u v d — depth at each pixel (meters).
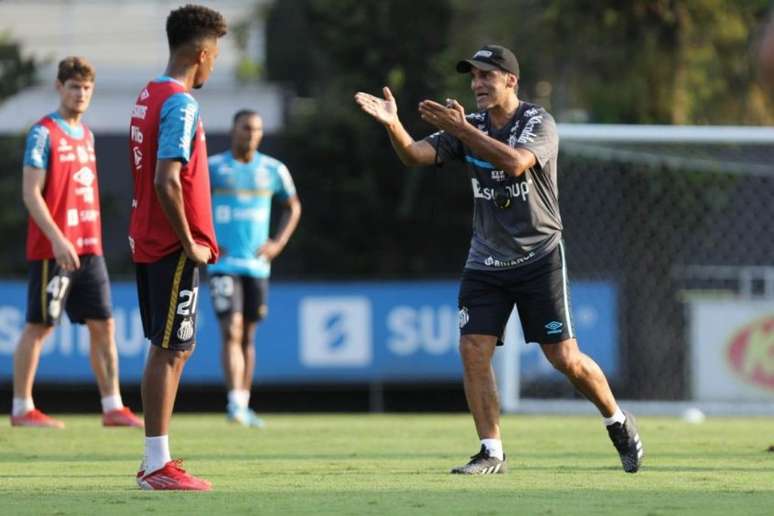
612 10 67.62
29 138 32.81
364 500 18.72
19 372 34.31
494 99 22.92
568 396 54.47
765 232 60.00
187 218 20.36
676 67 67.88
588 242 60.00
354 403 61.56
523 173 22.72
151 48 132.38
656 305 57.12
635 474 23.17
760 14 66.75
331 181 76.81
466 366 23.30
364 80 78.38
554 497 19.20
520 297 23.14
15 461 25.94
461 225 76.56
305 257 76.44
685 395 54.31
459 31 76.00
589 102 69.06
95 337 34.56
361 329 52.88
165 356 20.34
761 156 55.50
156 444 20.28
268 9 118.06
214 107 91.94
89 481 21.78
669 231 59.38
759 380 49.41
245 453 28.36
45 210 32.59
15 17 130.50
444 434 34.94
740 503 18.47
